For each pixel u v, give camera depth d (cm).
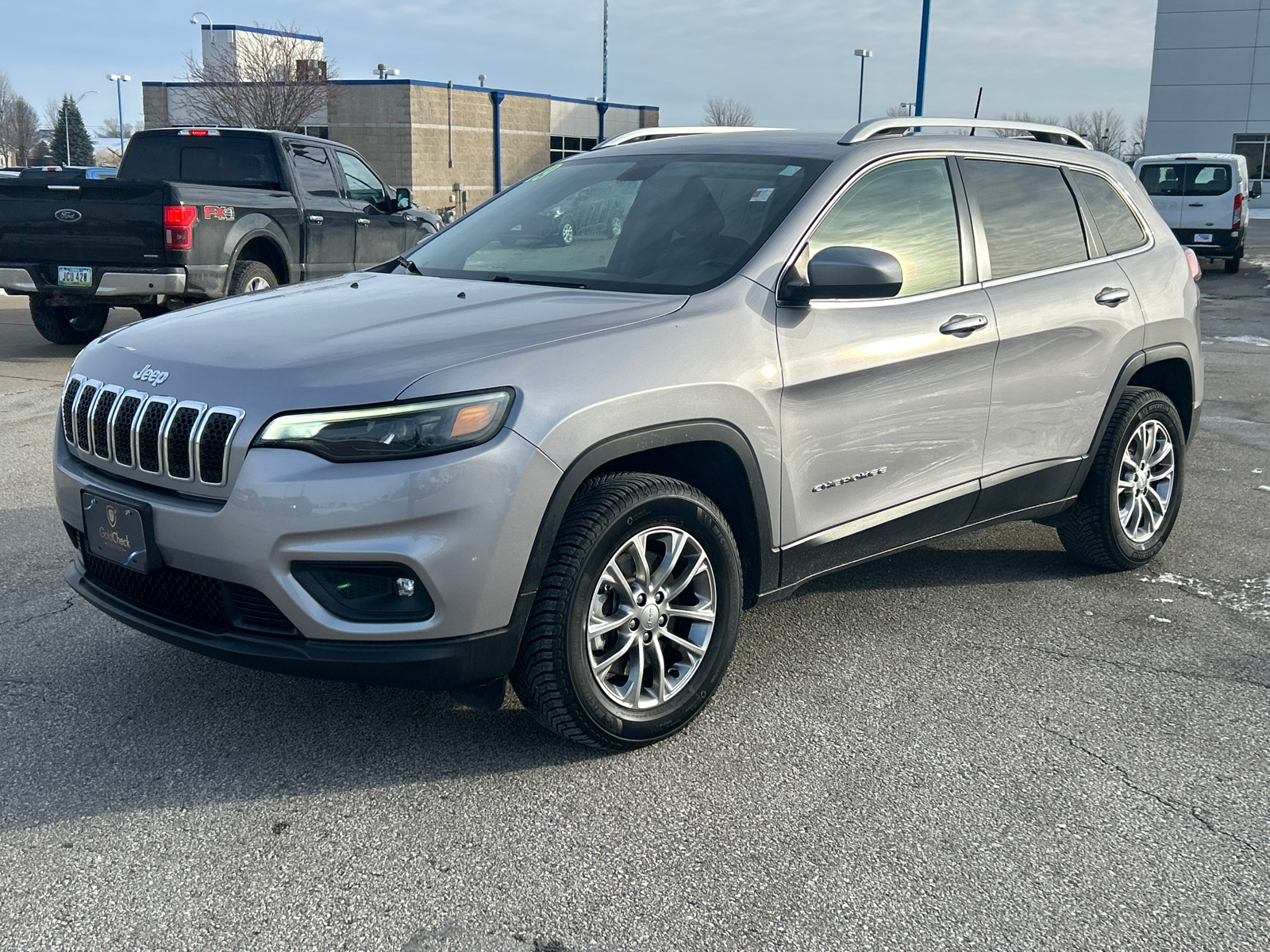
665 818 287
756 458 328
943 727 339
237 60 3972
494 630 284
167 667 368
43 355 1003
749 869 266
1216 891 261
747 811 291
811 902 253
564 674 296
